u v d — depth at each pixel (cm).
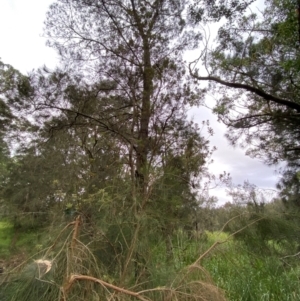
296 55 739
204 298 324
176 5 816
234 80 900
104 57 800
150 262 416
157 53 780
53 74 798
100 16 810
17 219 691
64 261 331
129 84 758
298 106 821
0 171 1018
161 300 340
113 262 406
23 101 796
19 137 967
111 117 719
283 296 486
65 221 424
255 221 523
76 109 776
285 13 728
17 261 389
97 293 318
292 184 877
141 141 612
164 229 523
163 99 709
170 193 562
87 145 614
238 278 516
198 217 625
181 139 689
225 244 506
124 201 473
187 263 490
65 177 575
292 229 534
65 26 828
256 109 939
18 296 316
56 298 304
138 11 791
